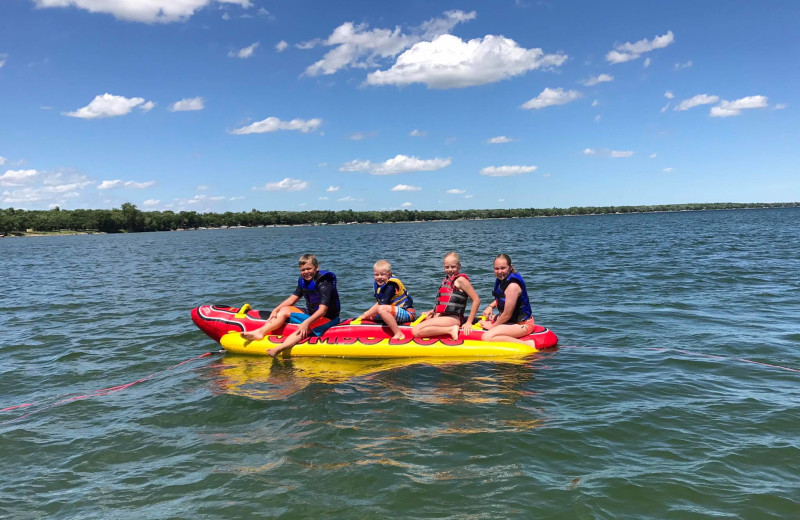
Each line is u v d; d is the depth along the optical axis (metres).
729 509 3.00
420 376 5.68
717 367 5.78
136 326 8.95
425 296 11.61
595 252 23.16
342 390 5.24
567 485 3.28
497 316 7.07
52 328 8.99
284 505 3.13
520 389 5.16
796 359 5.99
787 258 17.22
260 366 6.30
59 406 5.07
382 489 3.28
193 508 3.14
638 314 8.84
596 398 4.85
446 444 3.90
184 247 42.47
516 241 36.12
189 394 5.28
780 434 3.97
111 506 3.21
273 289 13.53
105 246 50.31
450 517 2.96
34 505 3.26
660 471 3.44
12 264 27.27
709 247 23.66
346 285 13.72
